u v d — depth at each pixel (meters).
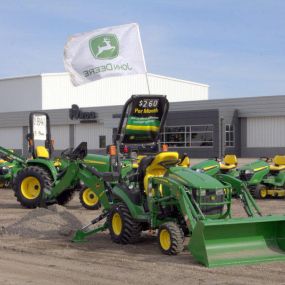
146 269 7.76
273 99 43.16
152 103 10.24
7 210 14.65
